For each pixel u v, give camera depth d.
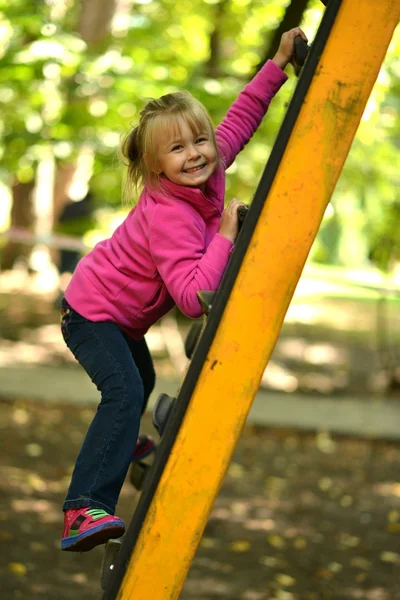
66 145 12.12
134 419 3.39
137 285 3.48
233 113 3.91
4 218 31.89
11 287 22.52
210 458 3.05
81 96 11.95
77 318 3.56
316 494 9.23
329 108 3.04
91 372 3.49
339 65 3.05
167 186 3.38
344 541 7.88
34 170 13.41
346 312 25.72
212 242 3.28
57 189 16.64
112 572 3.11
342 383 14.95
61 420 11.30
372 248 14.79
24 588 6.39
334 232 27.97
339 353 18.23
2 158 12.47
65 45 10.79
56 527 7.72
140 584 3.05
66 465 9.53
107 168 12.58
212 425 3.05
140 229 3.42
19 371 13.52
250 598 6.54
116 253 3.51
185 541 3.05
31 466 9.38
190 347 3.62
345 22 3.04
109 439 3.35
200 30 15.00
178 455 3.05
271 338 3.05
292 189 3.05
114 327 3.54
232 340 3.06
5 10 11.12
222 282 3.08
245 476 9.70
